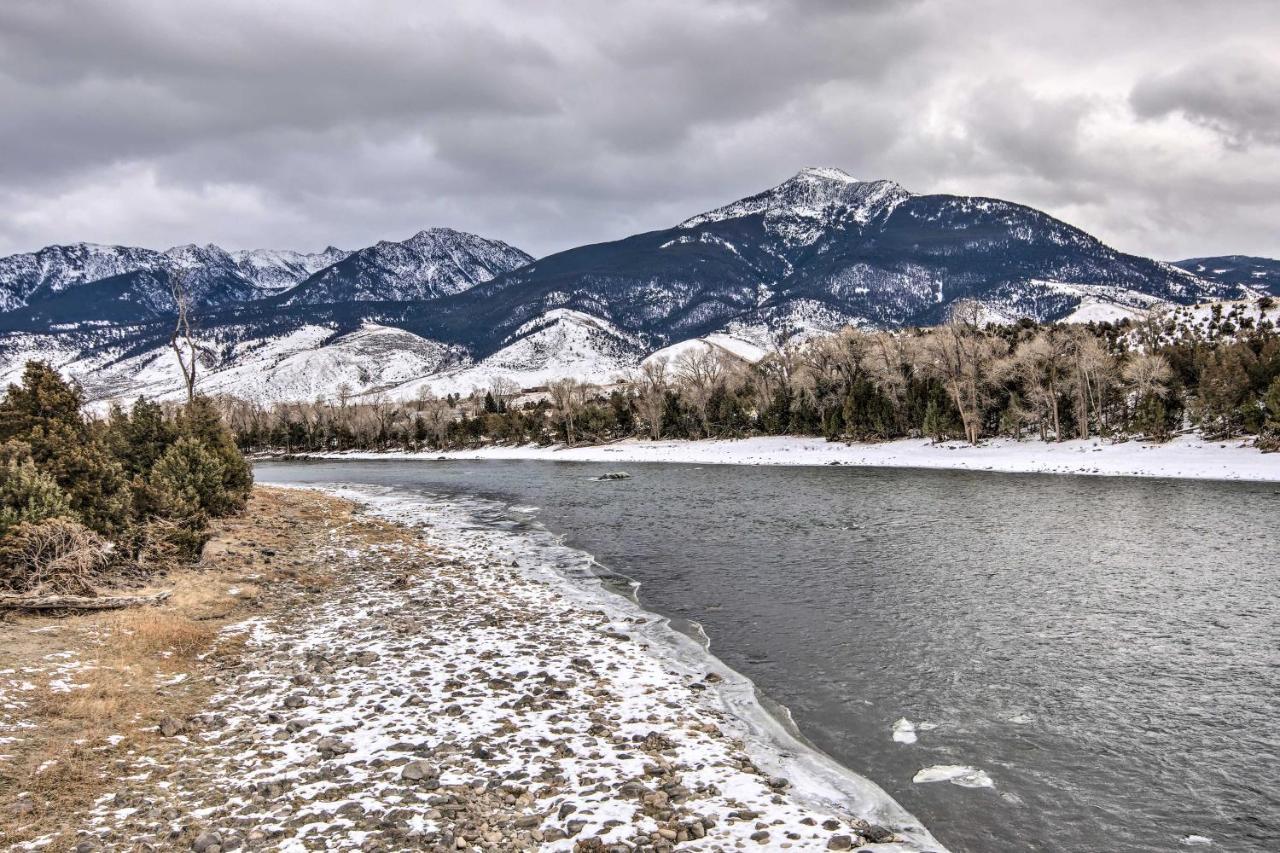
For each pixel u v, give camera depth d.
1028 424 79.06
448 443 142.12
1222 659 16.83
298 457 149.00
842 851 9.06
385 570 26.89
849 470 67.31
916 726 13.59
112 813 9.52
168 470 31.81
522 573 26.92
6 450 21.50
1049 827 10.23
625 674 15.87
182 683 14.37
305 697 13.95
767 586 24.52
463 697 14.15
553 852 8.81
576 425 124.31
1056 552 28.75
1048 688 15.34
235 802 9.95
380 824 9.40
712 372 112.81
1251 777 11.59
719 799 10.35
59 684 13.25
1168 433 65.44
